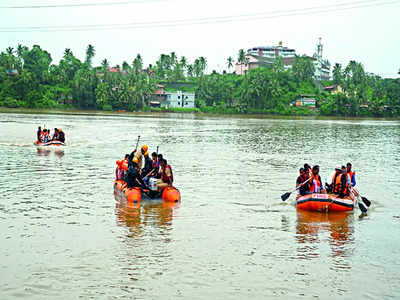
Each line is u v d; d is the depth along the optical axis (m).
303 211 14.70
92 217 13.12
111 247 10.42
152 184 15.80
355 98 155.12
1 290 8.05
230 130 60.28
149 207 14.62
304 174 15.61
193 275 8.89
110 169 22.64
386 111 160.50
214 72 178.12
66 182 18.70
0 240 10.74
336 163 27.02
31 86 142.50
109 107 141.88
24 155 27.77
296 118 130.50
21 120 69.56
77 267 9.16
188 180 19.92
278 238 11.51
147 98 153.88
